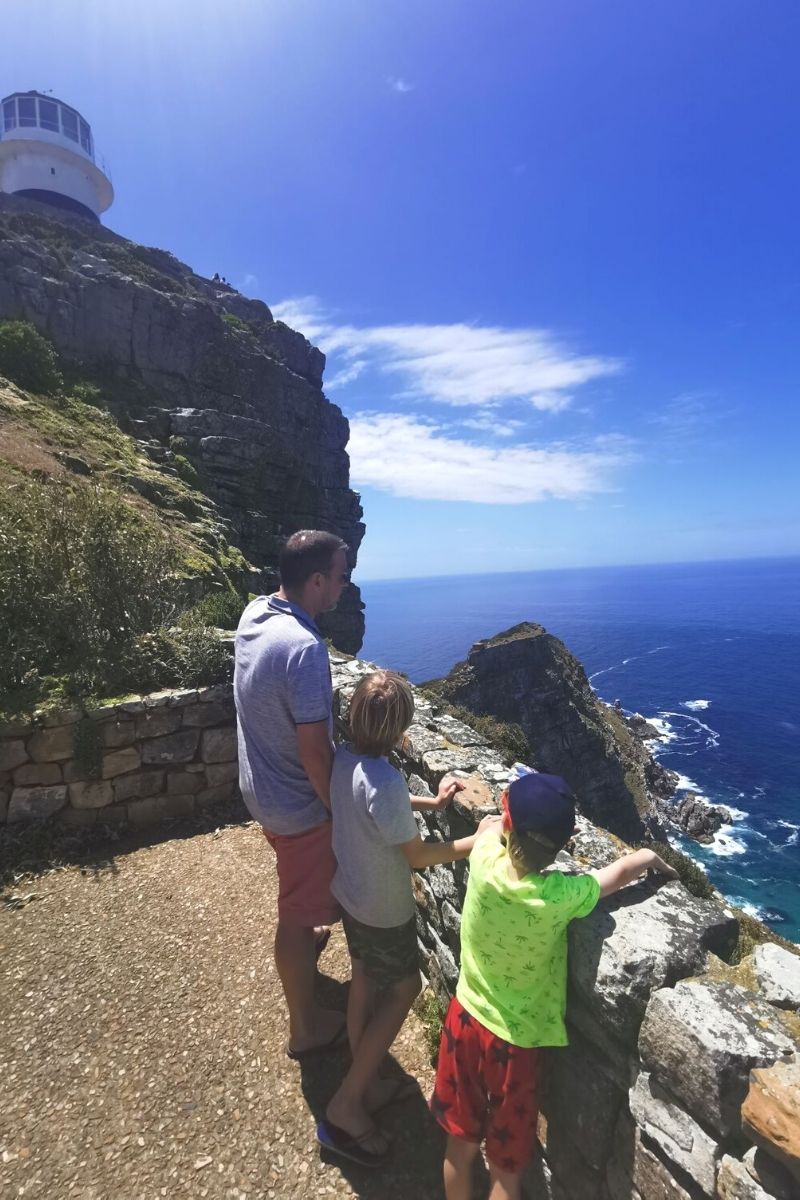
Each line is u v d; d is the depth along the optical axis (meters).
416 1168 2.68
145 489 18.75
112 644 6.26
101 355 29.95
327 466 41.94
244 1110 2.92
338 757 2.67
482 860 2.22
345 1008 3.55
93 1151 2.70
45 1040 3.27
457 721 4.67
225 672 6.41
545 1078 2.32
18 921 4.29
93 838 5.45
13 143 48.34
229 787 6.16
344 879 2.64
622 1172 1.96
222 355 34.00
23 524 6.83
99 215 53.84
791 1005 1.75
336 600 3.07
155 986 3.67
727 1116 1.58
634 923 2.08
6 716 5.30
